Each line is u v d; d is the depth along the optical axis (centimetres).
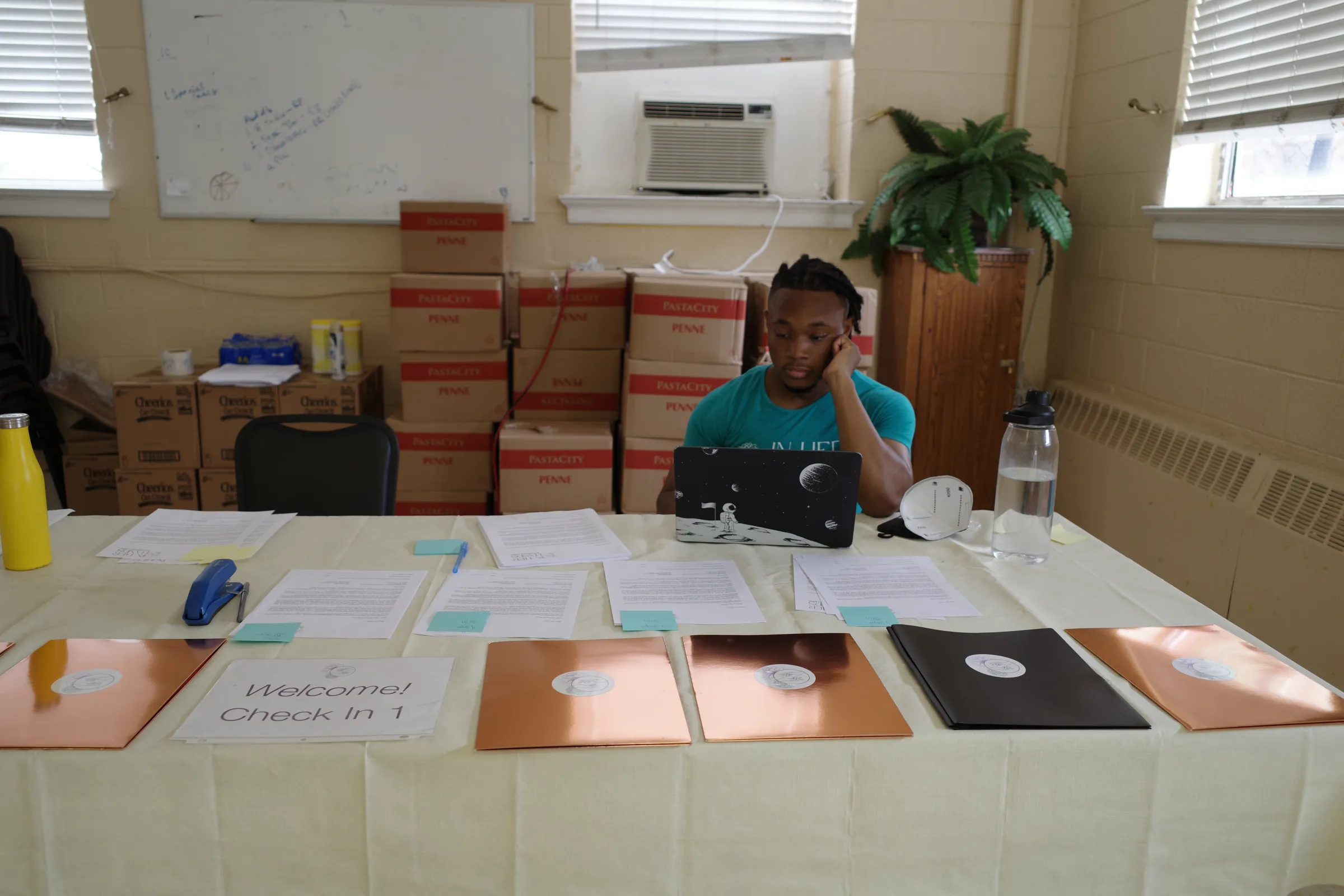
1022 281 324
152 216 320
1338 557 212
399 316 288
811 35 338
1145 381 297
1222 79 265
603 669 108
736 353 273
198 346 331
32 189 308
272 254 327
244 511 181
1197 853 100
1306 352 232
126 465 296
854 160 340
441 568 141
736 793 94
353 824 93
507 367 298
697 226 340
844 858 97
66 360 325
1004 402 332
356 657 111
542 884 95
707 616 125
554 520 164
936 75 337
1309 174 249
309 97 316
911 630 119
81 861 92
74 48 315
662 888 96
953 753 95
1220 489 251
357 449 197
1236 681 108
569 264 339
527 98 323
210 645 113
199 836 93
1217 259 263
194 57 310
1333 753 99
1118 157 310
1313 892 90
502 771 92
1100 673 110
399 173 325
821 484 149
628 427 278
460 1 315
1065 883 100
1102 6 318
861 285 349
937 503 156
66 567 139
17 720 95
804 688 105
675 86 347
